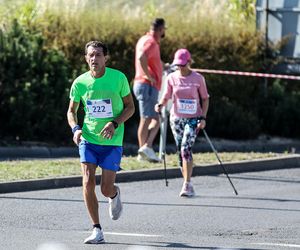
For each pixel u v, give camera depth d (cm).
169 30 3941
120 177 2844
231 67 3984
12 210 2345
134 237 2025
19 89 3525
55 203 2459
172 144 3656
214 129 3862
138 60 3102
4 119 3544
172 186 2788
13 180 2655
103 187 1956
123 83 1936
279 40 4038
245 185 2844
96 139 1919
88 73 1938
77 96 1938
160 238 2017
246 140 3903
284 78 4084
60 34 3803
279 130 4012
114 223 2206
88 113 1928
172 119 2639
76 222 2209
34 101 3538
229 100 3978
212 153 3338
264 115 4022
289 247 1931
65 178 2730
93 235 1927
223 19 4172
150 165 2995
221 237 2056
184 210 2397
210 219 2280
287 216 2336
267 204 2511
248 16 4256
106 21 3869
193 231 2125
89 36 3800
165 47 3897
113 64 3797
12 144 3481
